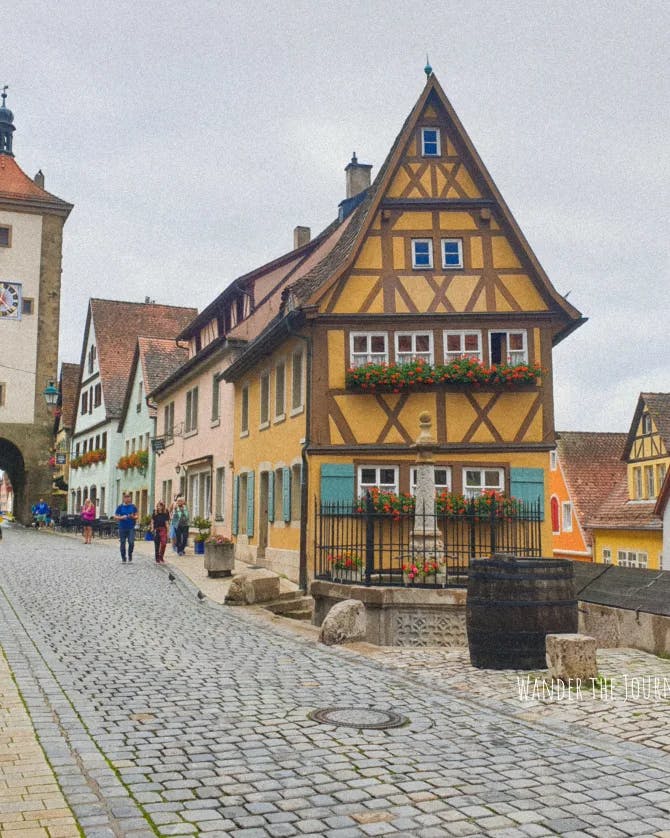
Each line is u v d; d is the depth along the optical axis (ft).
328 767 19.10
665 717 24.16
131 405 147.74
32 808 15.90
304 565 62.49
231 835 15.12
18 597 48.93
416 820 16.01
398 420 63.00
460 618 39.78
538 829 15.69
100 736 21.15
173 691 26.55
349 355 63.82
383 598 39.73
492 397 63.62
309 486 62.59
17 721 22.13
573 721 23.79
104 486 159.94
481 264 65.46
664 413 119.24
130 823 15.47
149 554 86.28
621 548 123.85
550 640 29.09
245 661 32.35
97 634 37.32
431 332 64.44
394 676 30.17
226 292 94.84
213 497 96.89
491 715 24.47
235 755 19.89
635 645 35.91
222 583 61.05
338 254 70.64
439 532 45.62
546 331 64.75
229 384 91.81
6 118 169.68
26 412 161.38
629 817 16.35
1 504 380.58
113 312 173.47
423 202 65.62
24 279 162.91
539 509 62.75
